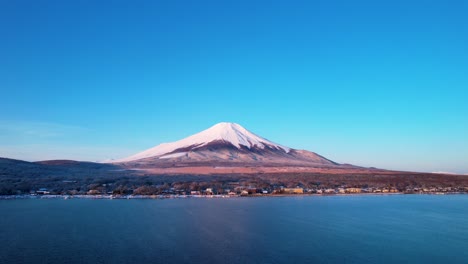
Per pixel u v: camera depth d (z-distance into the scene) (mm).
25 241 59406
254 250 56031
